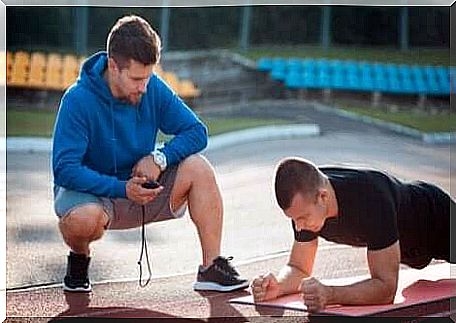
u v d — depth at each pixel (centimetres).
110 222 603
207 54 1418
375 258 586
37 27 1149
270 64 1438
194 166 606
